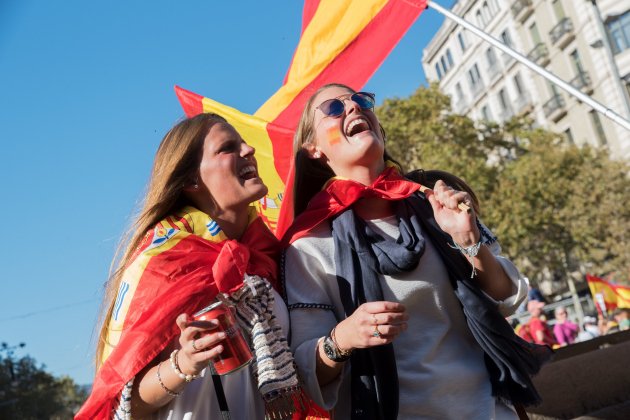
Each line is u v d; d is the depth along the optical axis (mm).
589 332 14570
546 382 3750
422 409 2779
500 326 2789
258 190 2934
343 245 2955
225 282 2672
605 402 3822
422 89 30578
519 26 43219
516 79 44344
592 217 30141
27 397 50094
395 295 2873
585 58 38188
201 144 2969
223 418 2523
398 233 3006
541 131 32438
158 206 2885
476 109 49531
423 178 3307
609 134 37469
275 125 5008
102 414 2539
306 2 5566
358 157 3117
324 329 2875
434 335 2859
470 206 2717
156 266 2666
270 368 2600
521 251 30859
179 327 2396
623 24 36094
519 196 30062
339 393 2889
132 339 2520
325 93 3357
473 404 2803
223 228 2986
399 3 5203
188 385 2613
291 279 2980
